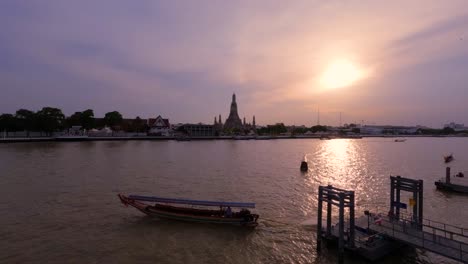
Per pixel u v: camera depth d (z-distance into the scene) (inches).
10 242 1016.9
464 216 1392.7
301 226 1211.9
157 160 3383.4
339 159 3882.9
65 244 1005.8
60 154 3737.7
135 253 943.7
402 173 2709.2
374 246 902.4
